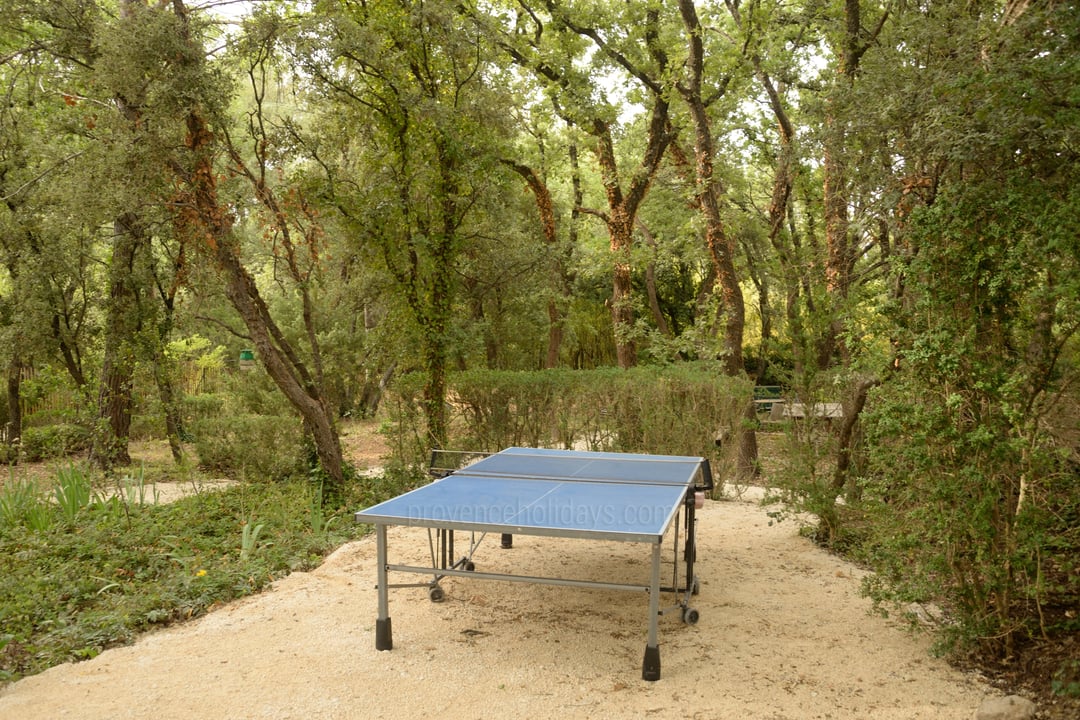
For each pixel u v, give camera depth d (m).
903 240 5.85
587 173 23.53
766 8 13.59
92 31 10.41
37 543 6.55
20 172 12.72
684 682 3.99
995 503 4.02
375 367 17.62
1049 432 3.88
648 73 14.22
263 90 9.04
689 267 23.86
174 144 8.16
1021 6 4.79
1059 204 3.65
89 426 9.80
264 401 16.02
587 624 4.88
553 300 17.73
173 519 7.61
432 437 10.15
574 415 10.10
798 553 6.64
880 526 4.79
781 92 15.85
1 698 3.79
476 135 10.44
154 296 12.64
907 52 5.91
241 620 4.95
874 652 4.39
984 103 4.27
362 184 10.61
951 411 4.05
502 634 4.70
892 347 4.78
